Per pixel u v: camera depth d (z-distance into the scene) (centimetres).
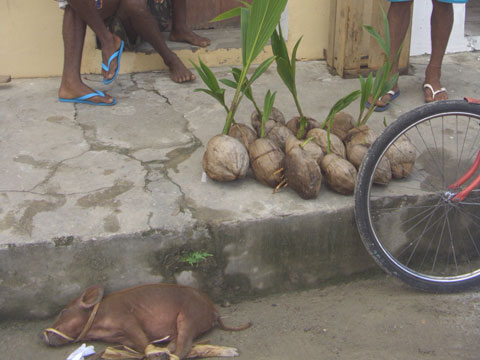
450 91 337
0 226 231
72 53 314
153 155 274
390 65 269
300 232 242
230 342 227
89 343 225
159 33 338
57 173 261
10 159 270
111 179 257
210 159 248
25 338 228
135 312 222
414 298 244
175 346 219
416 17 379
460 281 243
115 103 321
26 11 339
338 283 254
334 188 247
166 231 231
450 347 221
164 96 330
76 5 295
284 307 242
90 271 231
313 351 221
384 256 238
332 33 360
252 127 288
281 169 247
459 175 264
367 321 233
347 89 341
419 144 284
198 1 389
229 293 245
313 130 258
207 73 254
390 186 255
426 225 256
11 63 349
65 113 310
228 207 242
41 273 229
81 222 233
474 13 448
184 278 238
